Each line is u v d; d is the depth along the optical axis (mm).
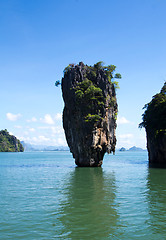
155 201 18656
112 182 29578
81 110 54875
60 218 14453
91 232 12258
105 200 19094
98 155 56219
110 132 58688
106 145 57188
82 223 13578
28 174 40188
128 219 14242
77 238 11492
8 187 26172
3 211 16016
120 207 16922
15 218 14469
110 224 13383
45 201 18922
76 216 14844
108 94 58688
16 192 23000
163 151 62688
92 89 54156
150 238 11531
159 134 62938
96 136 54344
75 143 57000
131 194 21500
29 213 15516
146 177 34656
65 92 59125
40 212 15750
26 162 79750
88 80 57375
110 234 11984
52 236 11750
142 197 20188
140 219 14234
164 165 60344
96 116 53406
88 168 52031
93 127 53500
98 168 51906
